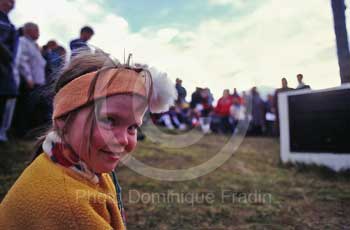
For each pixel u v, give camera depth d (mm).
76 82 588
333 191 3273
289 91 4969
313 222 2418
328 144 4457
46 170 608
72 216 566
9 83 3666
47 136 658
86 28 2861
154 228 2242
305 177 3986
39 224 567
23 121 4172
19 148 3857
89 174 636
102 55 626
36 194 584
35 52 4008
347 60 4098
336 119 4418
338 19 4008
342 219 2479
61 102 593
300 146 4719
